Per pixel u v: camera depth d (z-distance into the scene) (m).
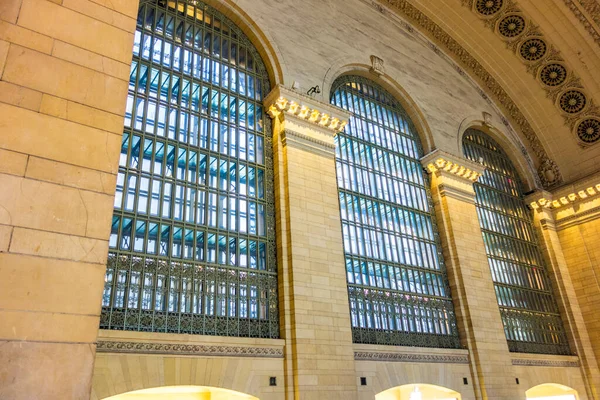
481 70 28.16
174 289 12.12
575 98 27.42
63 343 5.11
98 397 9.91
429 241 20.06
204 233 13.39
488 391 17.66
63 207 5.64
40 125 5.83
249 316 13.28
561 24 26.03
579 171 27.38
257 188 15.41
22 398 4.69
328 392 13.19
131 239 11.91
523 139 28.94
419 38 26.03
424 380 16.41
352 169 18.69
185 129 14.46
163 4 15.87
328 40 20.23
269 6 18.56
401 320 17.06
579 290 25.12
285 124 16.47
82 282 5.46
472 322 18.66
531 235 26.06
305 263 14.53
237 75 16.81
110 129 6.36
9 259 5.10
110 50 6.83
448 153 21.81
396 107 22.50
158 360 11.00
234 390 11.97
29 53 6.08
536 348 21.86
